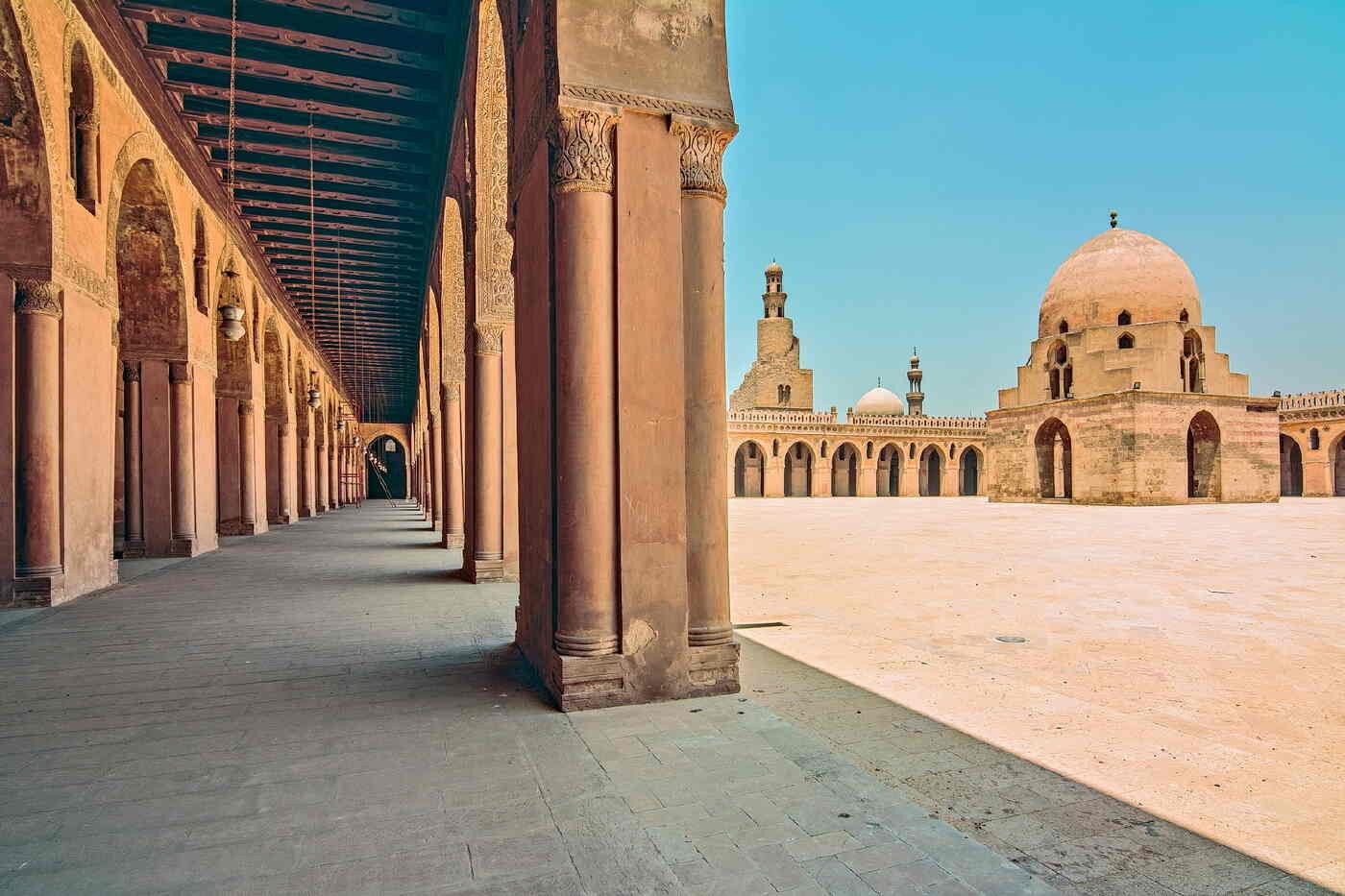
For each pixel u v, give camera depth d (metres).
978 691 4.12
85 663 4.60
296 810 2.52
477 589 7.74
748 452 44.72
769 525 19.39
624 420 3.90
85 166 7.42
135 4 7.62
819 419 43.75
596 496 3.83
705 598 4.04
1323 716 3.68
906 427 45.91
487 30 6.91
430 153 11.16
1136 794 2.77
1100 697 4.01
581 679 3.70
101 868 2.12
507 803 2.57
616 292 3.95
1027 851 2.33
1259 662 4.79
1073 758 3.13
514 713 3.62
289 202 12.95
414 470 39.16
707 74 4.20
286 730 3.35
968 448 49.22
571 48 3.91
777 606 7.02
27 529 6.70
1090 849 2.34
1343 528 16.81
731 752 3.07
